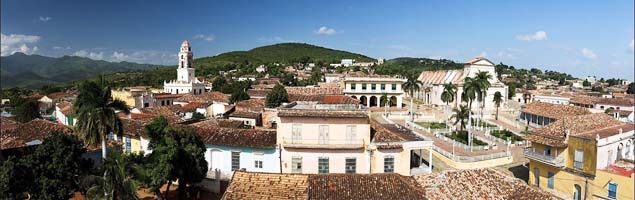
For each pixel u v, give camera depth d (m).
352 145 39.00
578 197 39.25
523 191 27.69
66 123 69.00
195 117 67.19
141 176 29.12
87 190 27.22
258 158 39.97
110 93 36.44
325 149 39.19
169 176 31.80
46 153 28.44
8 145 39.03
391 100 108.69
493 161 51.72
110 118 35.03
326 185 27.42
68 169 28.75
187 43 122.88
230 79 170.88
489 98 108.44
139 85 157.50
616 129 45.12
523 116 91.62
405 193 26.95
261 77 192.62
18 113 75.12
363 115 38.91
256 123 60.38
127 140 46.06
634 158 43.75
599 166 39.00
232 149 40.44
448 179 28.92
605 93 149.50
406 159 40.34
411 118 86.75
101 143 37.03
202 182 39.50
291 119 39.53
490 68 110.75
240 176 28.17
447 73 122.38
